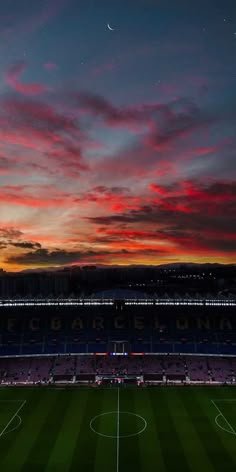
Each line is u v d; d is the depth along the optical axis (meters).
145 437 59.59
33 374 89.00
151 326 104.19
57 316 106.12
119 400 75.06
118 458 53.34
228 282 176.12
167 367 91.69
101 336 101.75
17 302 105.75
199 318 105.06
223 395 77.38
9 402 74.38
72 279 174.25
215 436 59.91
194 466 51.28
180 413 68.75
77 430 62.06
